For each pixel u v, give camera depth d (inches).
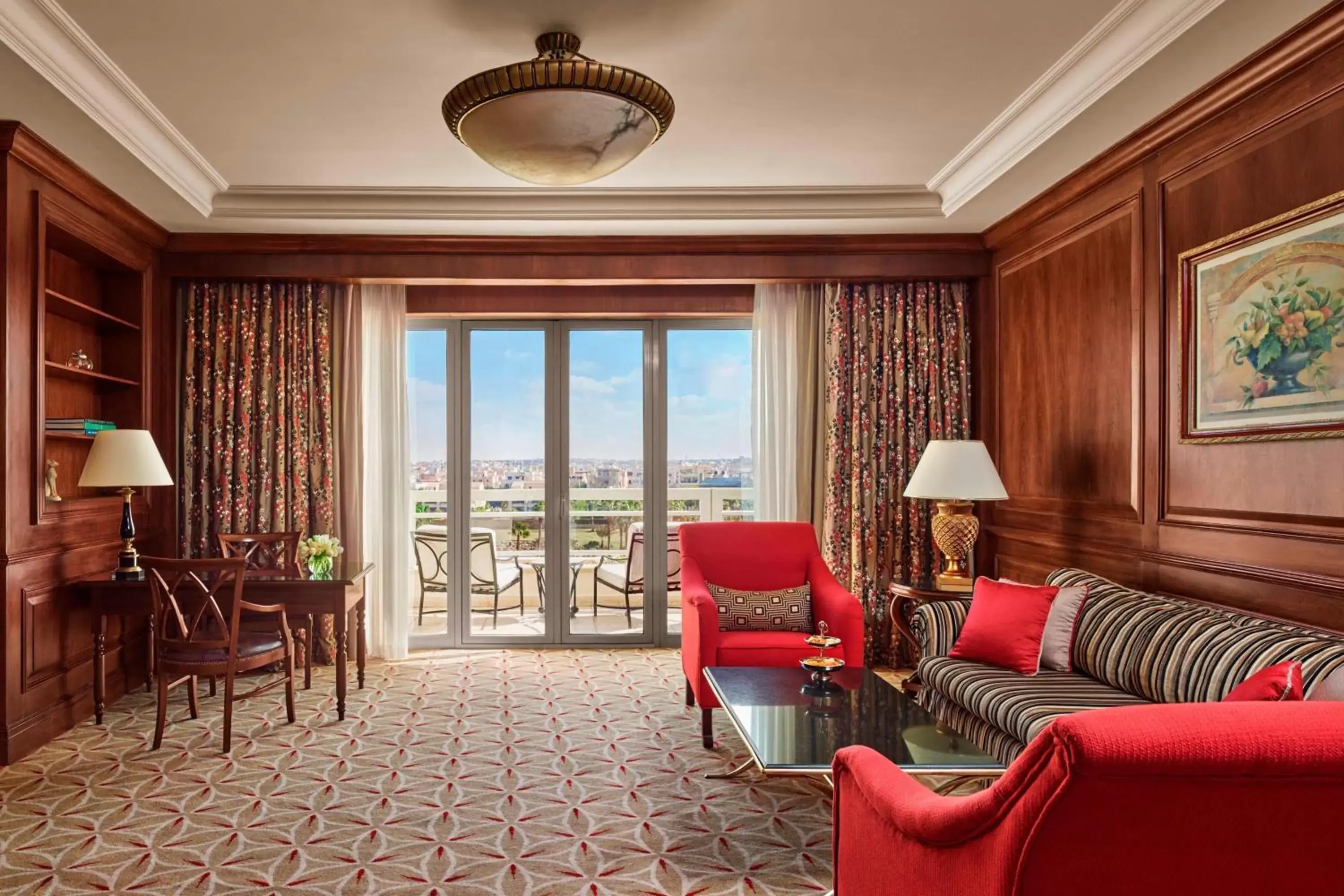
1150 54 113.4
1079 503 165.0
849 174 174.2
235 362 206.7
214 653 147.6
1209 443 126.0
